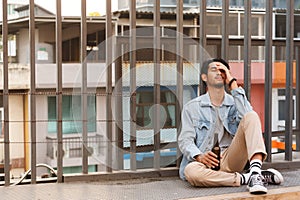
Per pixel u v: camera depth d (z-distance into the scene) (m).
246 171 3.02
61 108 2.86
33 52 2.78
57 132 2.88
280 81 4.39
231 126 2.98
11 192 2.64
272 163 3.22
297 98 4.09
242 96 2.91
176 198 2.50
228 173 2.77
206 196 2.54
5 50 2.74
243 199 2.51
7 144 2.79
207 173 2.72
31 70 2.78
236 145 2.85
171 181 2.93
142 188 2.74
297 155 3.55
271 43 3.18
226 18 3.10
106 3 2.90
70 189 2.71
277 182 2.81
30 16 2.77
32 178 2.86
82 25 2.88
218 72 2.97
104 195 2.58
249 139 2.73
